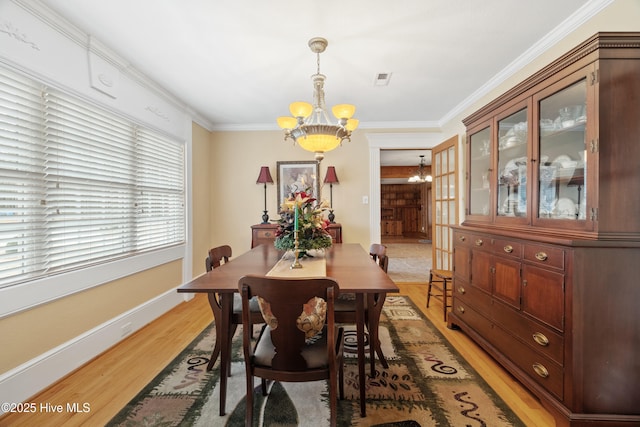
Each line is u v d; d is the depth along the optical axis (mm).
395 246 8094
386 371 1883
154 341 2326
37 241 1736
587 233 1368
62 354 1814
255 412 1508
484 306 2090
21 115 1639
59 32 1816
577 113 1497
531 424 1416
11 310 1544
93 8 1721
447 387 1710
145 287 2707
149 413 1496
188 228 3453
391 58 2352
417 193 11312
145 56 2291
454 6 1739
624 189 1323
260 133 4191
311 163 4164
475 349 2174
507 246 1826
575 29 1890
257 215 4195
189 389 1696
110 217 2314
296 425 1418
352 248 2613
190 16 1806
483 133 2373
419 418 1455
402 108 3561
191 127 3523
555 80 1588
